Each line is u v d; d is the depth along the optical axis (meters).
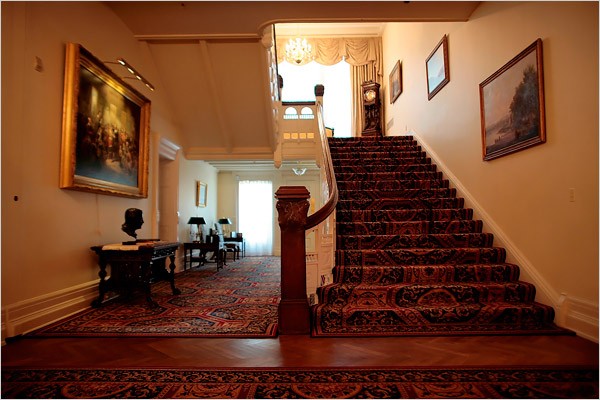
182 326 2.98
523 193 3.53
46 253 3.12
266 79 5.48
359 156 6.30
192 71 5.38
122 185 4.32
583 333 2.68
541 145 3.24
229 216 10.26
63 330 2.88
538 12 3.24
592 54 2.64
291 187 2.95
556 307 2.95
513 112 3.64
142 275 3.67
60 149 3.30
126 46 4.55
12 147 2.74
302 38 9.70
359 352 2.39
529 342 2.57
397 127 8.61
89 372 2.10
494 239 4.00
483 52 4.30
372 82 9.61
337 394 1.84
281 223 2.89
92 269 3.80
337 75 11.41
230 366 2.18
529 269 3.38
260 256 9.91
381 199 4.86
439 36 5.79
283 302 2.82
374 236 4.02
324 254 3.41
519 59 3.51
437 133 5.86
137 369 2.14
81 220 3.63
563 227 2.96
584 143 2.73
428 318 2.95
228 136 6.59
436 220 4.52
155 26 4.54
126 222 3.92
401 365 2.18
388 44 9.64
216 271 6.60
